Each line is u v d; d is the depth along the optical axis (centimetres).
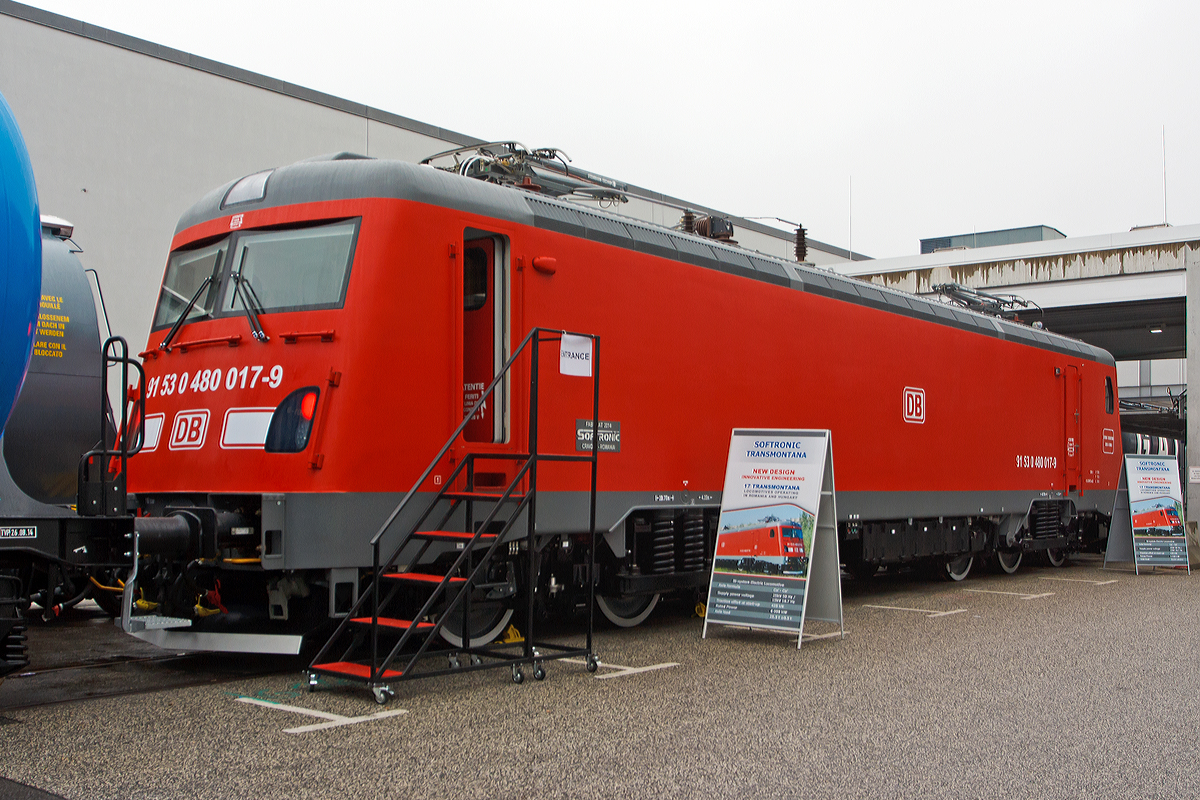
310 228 720
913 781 466
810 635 893
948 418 1334
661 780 462
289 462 669
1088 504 1722
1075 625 970
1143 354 3134
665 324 921
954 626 961
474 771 471
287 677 693
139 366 636
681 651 809
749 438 902
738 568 880
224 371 713
